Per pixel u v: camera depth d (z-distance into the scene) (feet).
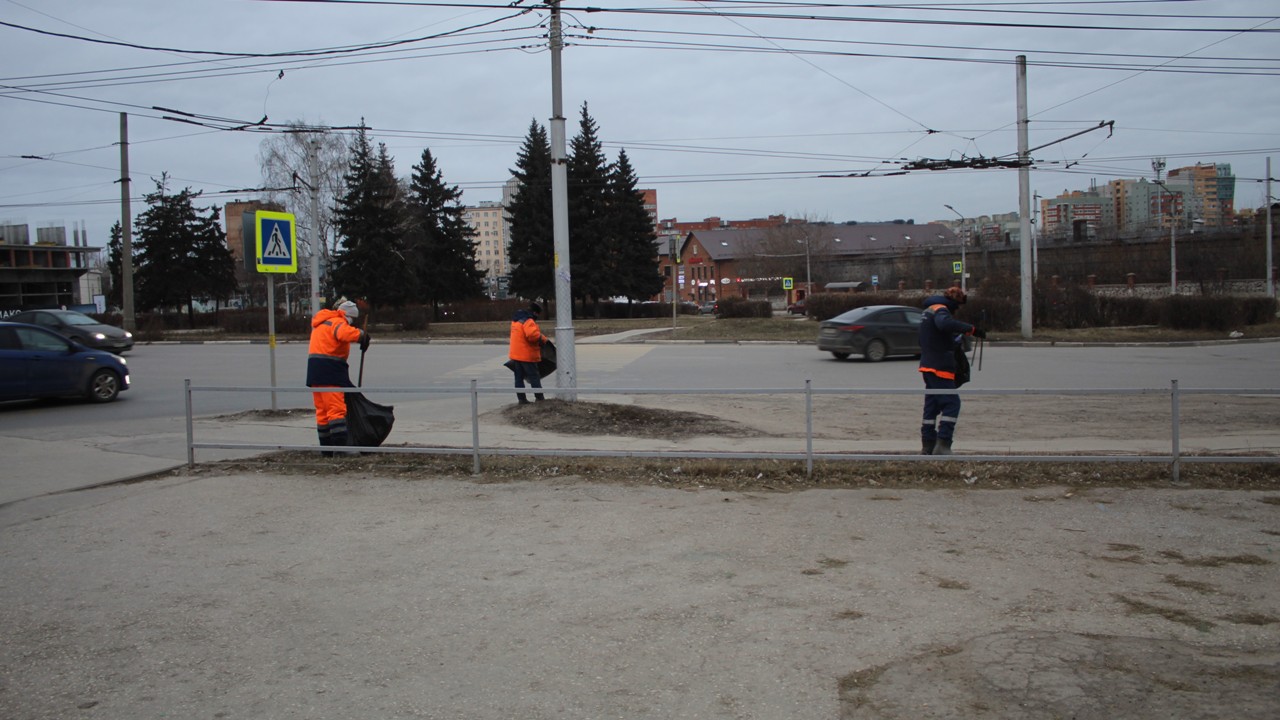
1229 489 25.40
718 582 17.81
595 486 26.55
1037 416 43.29
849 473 27.14
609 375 66.64
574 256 184.55
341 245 154.51
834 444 33.22
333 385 30.63
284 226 42.80
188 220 176.55
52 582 18.56
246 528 22.67
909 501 24.32
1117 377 62.90
